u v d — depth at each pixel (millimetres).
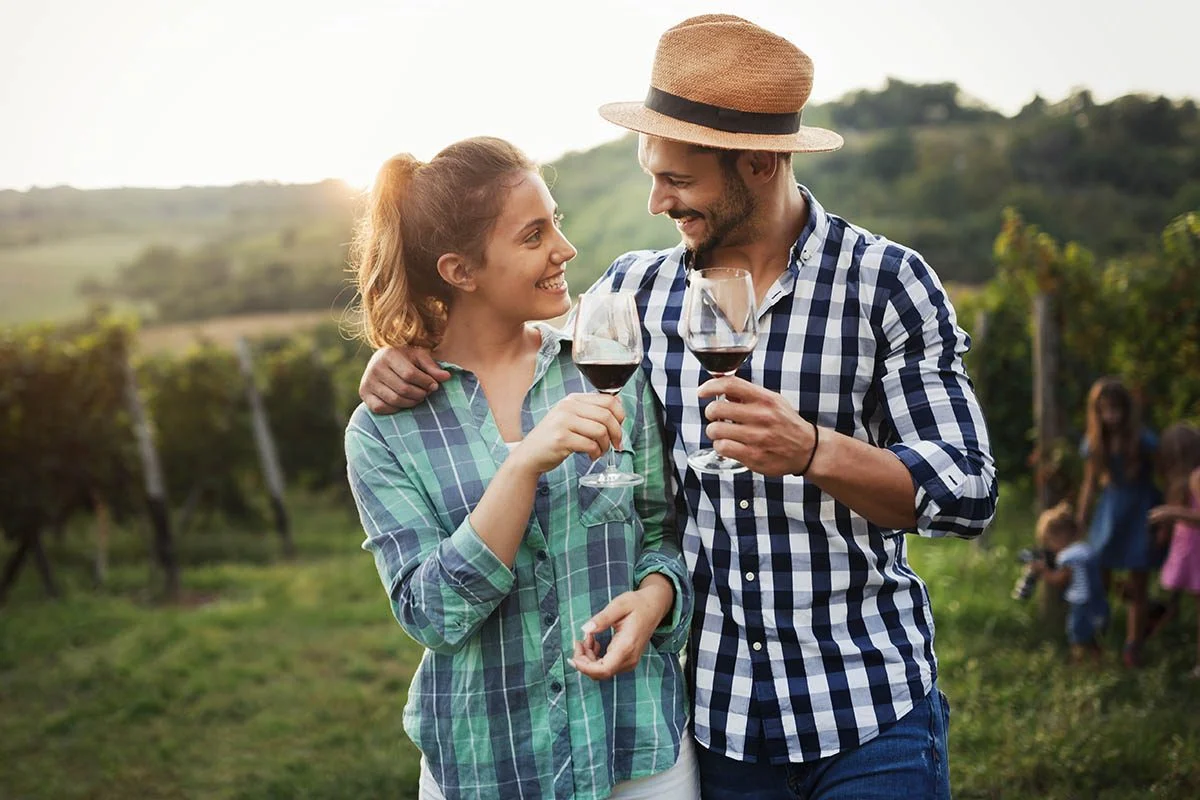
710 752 2051
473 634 1842
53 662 6676
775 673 1981
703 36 1918
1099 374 8469
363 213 1949
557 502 1857
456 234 1825
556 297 1878
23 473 9102
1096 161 28984
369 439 1895
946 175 31266
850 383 1993
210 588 9102
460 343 1947
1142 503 5539
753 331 1803
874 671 1962
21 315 30453
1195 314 8234
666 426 2086
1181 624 5633
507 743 1838
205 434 12398
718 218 1968
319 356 13602
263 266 33312
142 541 11555
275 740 5184
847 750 1954
